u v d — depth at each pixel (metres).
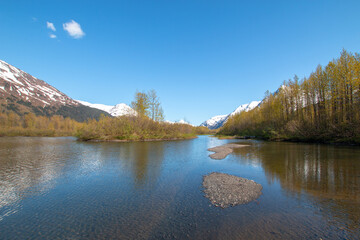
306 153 24.47
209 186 11.52
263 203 8.94
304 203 8.87
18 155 24.06
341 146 31.75
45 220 7.55
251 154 25.14
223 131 116.44
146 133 55.50
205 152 27.84
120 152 27.33
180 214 7.93
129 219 7.56
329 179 12.67
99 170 15.97
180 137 66.00
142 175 14.39
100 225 7.12
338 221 7.14
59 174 14.66
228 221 7.28
